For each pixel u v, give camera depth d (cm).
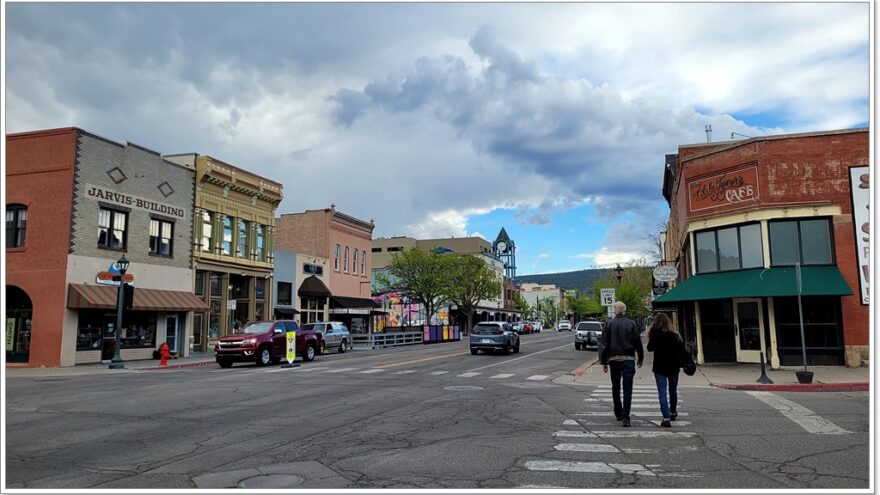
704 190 2159
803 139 1930
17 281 2483
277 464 729
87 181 2545
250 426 984
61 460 754
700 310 2150
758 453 767
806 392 1416
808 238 1911
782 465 705
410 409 1170
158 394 1406
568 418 1054
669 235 4106
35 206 2508
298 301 4138
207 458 762
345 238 4866
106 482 652
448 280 5762
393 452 788
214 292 3347
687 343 2709
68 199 2469
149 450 808
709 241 2147
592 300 11981
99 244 2591
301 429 957
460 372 2023
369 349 3844
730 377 1683
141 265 2798
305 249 4628
